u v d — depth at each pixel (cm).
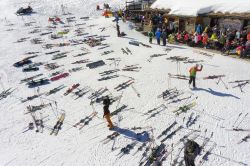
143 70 2378
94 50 3039
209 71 2272
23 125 1711
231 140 1445
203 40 2864
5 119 1788
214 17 3028
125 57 2736
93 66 2547
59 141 1528
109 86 2130
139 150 1416
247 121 1595
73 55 2933
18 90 2194
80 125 1659
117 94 1991
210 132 1516
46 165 1358
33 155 1432
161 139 1485
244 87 1977
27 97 2066
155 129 1571
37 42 3519
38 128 1659
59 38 3653
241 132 1502
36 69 2591
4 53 3144
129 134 1541
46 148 1479
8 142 1554
